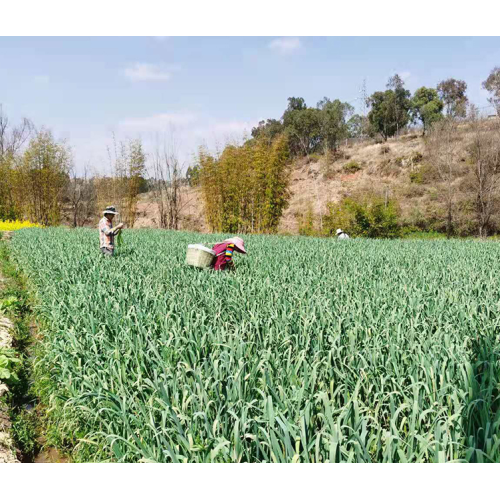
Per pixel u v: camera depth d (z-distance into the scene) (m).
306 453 2.73
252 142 26.70
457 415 2.93
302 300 5.85
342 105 60.03
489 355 3.93
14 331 7.21
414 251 13.08
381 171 42.84
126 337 4.42
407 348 4.16
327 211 36.88
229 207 26.73
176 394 3.38
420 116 58.16
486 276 8.09
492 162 29.80
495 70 35.56
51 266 9.11
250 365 3.90
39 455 4.25
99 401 3.77
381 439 3.05
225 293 6.34
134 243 14.39
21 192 32.69
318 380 3.67
